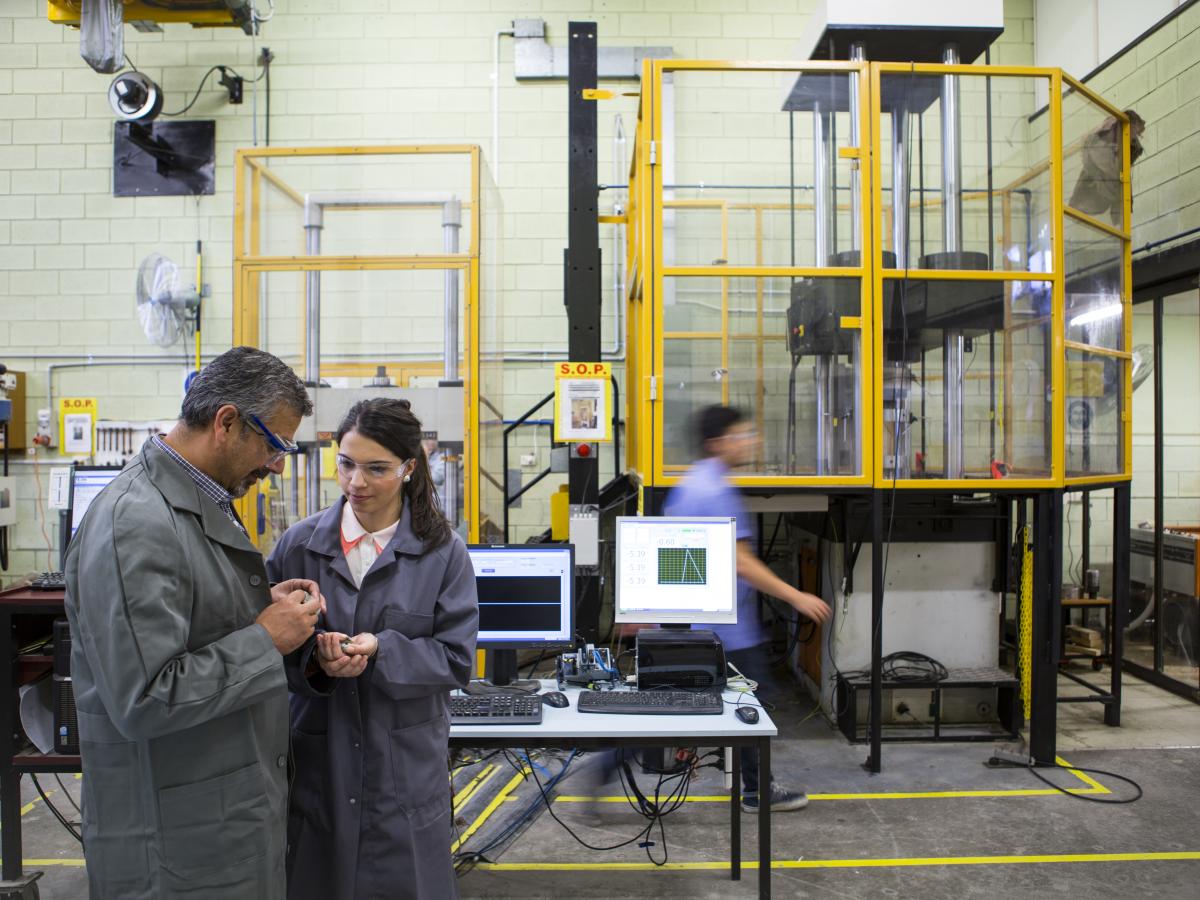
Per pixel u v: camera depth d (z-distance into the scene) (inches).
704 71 126.7
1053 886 91.7
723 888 91.7
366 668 55.2
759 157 131.0
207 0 176.4
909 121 129.7
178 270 194.7
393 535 59.1
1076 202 137.5
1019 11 203.9
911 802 113.0
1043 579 124.5
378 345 186.5
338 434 58.2
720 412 118.2
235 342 142.1
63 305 197.9
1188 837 102.8
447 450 143.8
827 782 119.7
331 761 55.1
